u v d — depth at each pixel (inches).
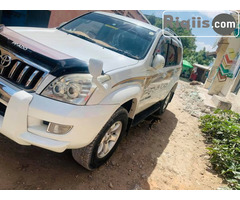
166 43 155.8
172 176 125.3
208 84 507.5
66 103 82.3
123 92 100.6
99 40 129.8
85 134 86.5
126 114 109.8
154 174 122.3
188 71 995.9
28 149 111.6
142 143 151.7
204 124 215.8
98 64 82.2
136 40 133.8
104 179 106.8
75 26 143.5
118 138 115.5
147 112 165.0
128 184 108.3
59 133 83.2
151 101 155.9
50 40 107.6
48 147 82.8
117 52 122.5
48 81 82.0
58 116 80.3
